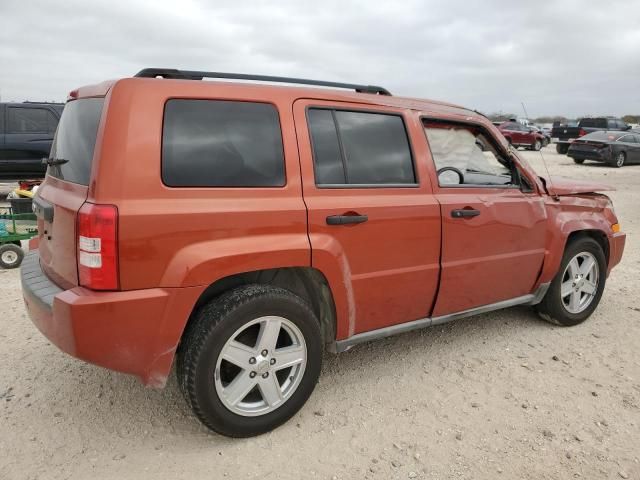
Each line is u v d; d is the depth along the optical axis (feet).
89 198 8.07
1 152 35.22
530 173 13.44
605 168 64.39
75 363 12.13
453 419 10.21
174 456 9.02
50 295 8.71
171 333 8.41
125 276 8.00
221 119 9.00
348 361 12.54
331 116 10.27
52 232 9.17
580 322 15.08
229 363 9.61
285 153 9.49
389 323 11.28
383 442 9.48
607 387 11.50
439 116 12.00
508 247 12.76
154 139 8.29
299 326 9.50
